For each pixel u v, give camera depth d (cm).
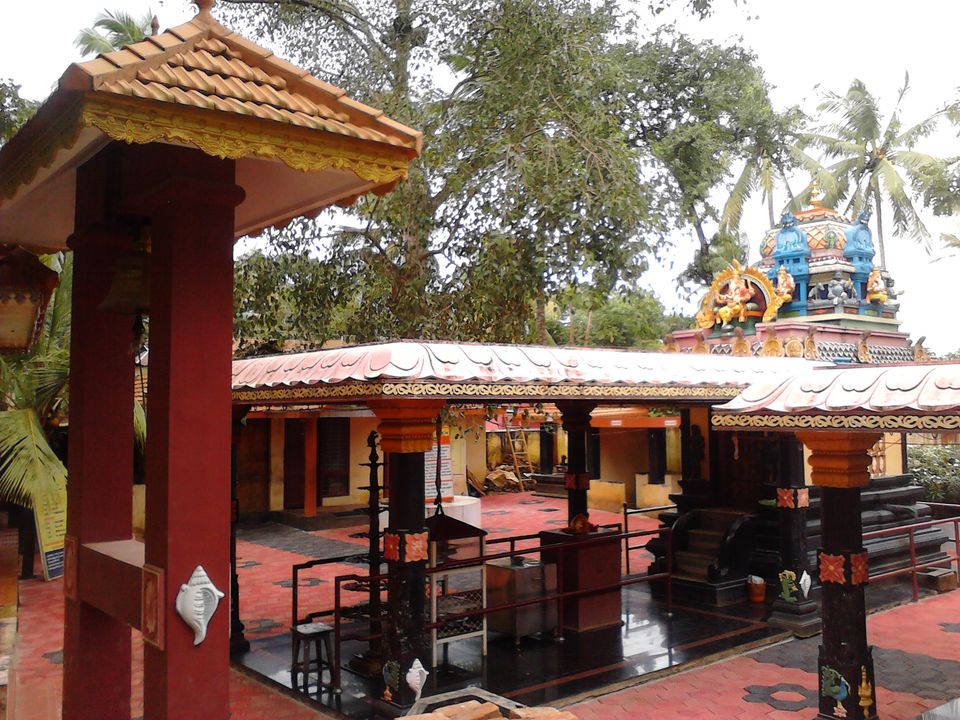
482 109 1072
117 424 442
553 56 1069
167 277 345
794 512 882
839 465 566
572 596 842
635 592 1031
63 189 466
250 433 1792
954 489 1727
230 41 356
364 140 344
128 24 1598
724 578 973
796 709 638
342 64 1258
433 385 568
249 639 859
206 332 348
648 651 772
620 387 691
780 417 551
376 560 750
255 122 321
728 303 1196
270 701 670
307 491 1750
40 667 780
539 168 1038
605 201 1024
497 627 814
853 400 510
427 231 1148
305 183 416
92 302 434
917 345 1291
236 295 1202
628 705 651
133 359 449
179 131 305
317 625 714
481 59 1102
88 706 423
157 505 343
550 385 638
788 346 1067
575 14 1127
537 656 757
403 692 607
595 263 1057
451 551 788
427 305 1156
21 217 501
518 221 1066
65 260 1288
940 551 1248
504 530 1733
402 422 607
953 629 878
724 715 629
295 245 1188
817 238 1305
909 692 682
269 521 1789
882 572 1080
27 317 568
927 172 2572
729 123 2181
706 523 1066
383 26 1232
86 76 281
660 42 1734
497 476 2436
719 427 589
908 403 477
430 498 1686
